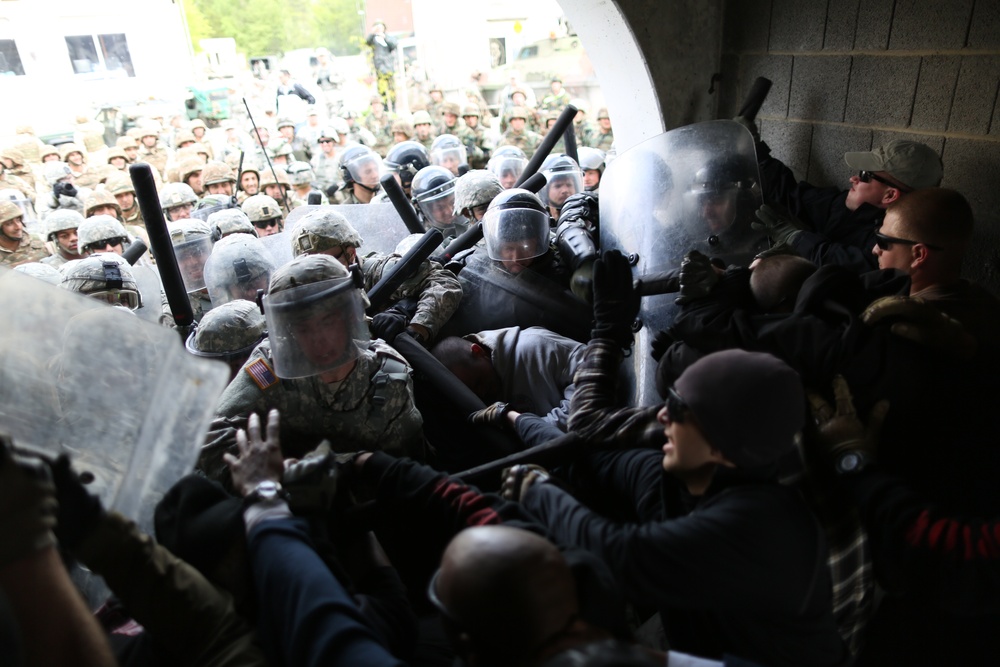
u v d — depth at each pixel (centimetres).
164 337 115
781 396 102
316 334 158
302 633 99
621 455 148
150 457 117
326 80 1477
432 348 238
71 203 635
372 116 1090
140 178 211
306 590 104
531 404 217
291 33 2456
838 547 115
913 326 127
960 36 226
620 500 151
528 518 127
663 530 109
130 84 1307
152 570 107
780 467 110
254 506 122
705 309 150
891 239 166
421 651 139
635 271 226
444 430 209
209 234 326
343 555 136
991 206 225
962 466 125
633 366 230
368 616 116
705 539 104
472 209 311
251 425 137
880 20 252
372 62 1395
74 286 261
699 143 219
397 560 163
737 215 220
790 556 104
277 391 172
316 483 130
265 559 111
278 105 1225
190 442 122
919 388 123
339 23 2484
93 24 1246
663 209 221
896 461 126
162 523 121
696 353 145
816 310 137
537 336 223
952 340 126
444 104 953
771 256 157
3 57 1192
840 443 118
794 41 287
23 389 106
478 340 228
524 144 859
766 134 314
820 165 289
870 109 262
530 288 247
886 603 138
